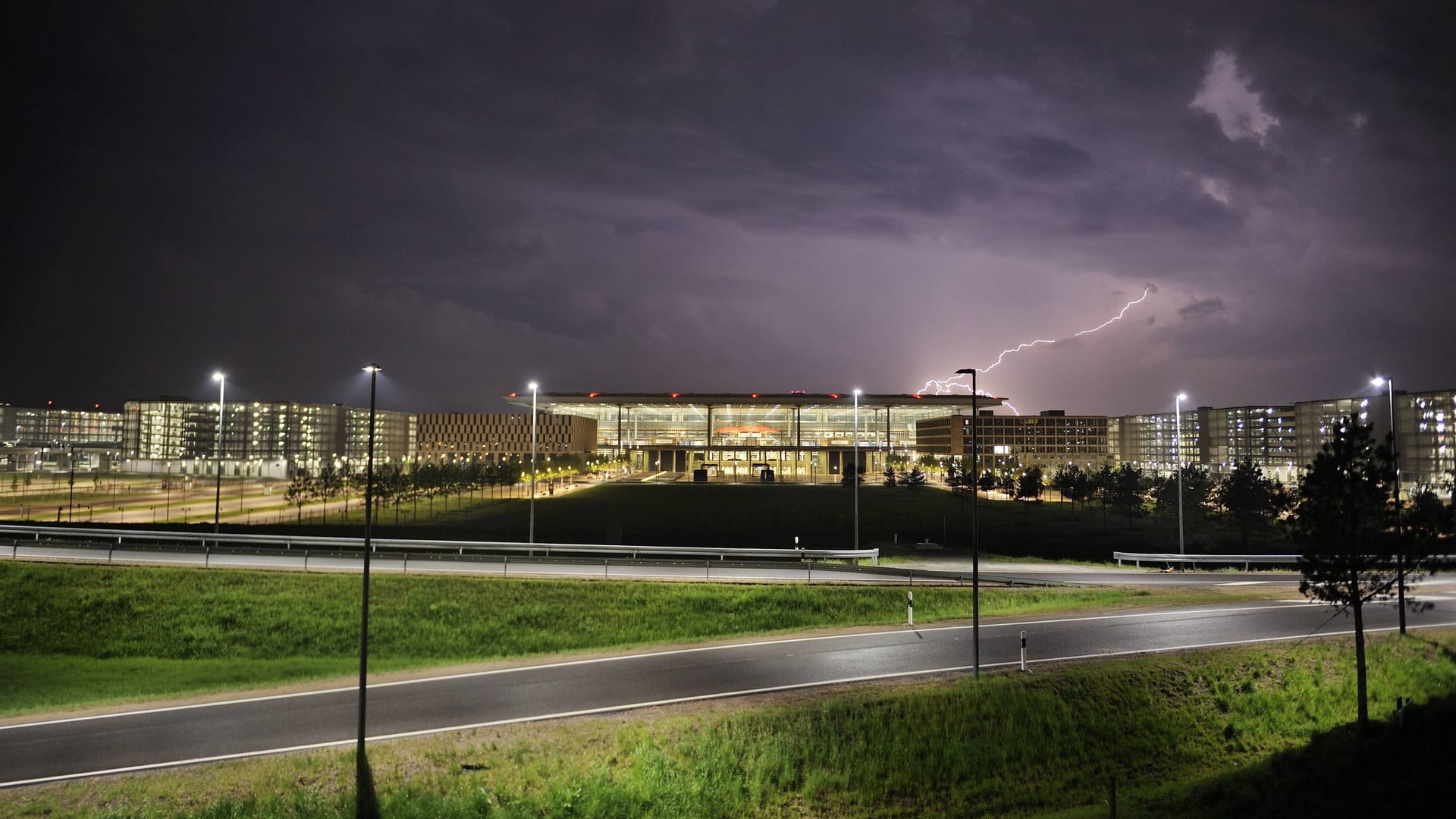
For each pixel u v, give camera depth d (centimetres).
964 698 2722
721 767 2322
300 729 2473
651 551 5525
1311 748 2514
